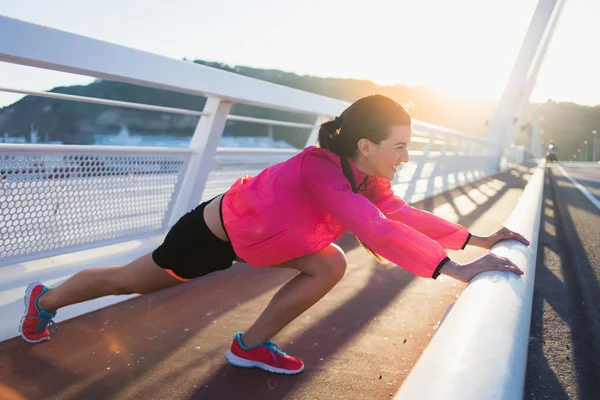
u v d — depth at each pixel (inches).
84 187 103.4
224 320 92.0
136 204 116.8
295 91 153.5
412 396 18.4
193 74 108.7
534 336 85.6
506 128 854.5
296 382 66.9
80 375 69.4
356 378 67.9
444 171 380.5
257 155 199.6
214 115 125.6
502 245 52.7
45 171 95.0
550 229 217.5
